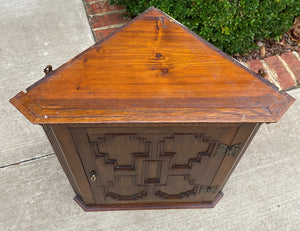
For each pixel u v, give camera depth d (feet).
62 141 3.21
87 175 4.03
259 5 6.54
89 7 8.12
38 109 2.73
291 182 5.65
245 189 5.55
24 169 5.64
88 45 7.36
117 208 5.20
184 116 2.75
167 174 4.16
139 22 2.69
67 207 5.24
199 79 2.76
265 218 5.20
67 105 2.74
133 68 2.71
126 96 2.75
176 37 2.71
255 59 7.22
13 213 5.13
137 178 4.24
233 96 2.80
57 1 8.28
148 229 5.07
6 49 7.27
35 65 7.01
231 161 3.79
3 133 6.08
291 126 6.41
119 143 3.38
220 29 6.58
